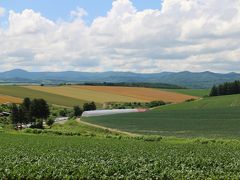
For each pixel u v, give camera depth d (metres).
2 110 152.38
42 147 50.22
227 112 124.06
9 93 187.25
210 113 124.44
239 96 155.75
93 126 106.38
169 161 34.62
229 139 65.69
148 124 106.25
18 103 162.88
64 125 119.38
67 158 35.94
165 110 145.75
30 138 68.56
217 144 57.53
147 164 32.25
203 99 160.62
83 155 40.09
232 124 96.50
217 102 148.62
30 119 143.38
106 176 26.95
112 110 157.38
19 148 48.53
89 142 60.06
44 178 27.08
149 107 176.50
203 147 52.12
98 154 41.25
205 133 81.69
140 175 27.28
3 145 53.19
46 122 138.25
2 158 35.97
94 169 28.66
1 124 131.38
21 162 32.25
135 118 124.62
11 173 27.30
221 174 28.62
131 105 178.62
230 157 39.00
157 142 61.78
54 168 28.75
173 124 103.00
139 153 42.84
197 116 118.75
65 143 57.62
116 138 70.94
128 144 56.59
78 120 128.00
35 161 34.38
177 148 50.47
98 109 168.12
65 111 161.00
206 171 29.73
